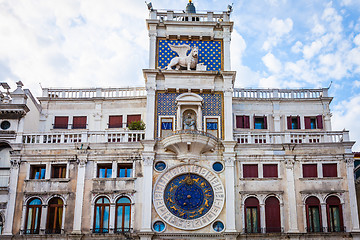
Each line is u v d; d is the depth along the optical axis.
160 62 38.97
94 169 35.91
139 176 35.50
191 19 40.28
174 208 34.69
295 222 34.34
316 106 41.88
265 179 35.47
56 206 35.41
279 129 41.16
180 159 35.78
